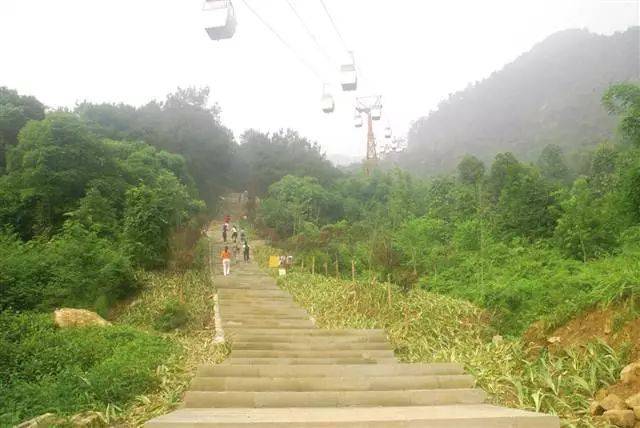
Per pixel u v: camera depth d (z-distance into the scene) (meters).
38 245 15.47
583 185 20.11
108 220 18.36
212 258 23.97
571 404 5.98
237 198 49.25
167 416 5.45
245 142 54.31
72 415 6.21
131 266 16.05
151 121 43.03
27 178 19.19
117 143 27.84
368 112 38.88
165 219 18.61
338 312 13.55
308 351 9.76
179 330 12.55
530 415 5.11
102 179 20.41
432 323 11.02
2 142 25.52
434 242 19.69
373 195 41.00
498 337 9.20
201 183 43.78
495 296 11.86
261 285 17.70
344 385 7.03
